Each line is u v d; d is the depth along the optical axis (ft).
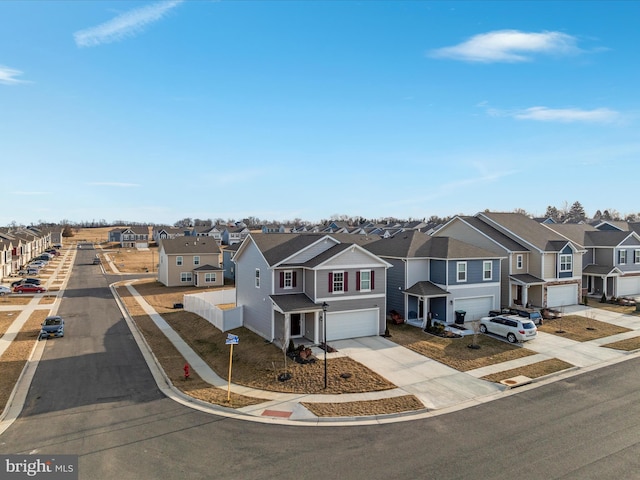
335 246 97.19
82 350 90.68
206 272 189.88
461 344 87.20
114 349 91.56
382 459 43.86
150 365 80.38
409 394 62.18
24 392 66.03
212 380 71.61
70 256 342.64
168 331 107.86
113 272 248.32
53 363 81.41
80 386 68.69
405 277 108.78
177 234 449.89
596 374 70.79
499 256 113.39
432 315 110.42
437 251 109.91
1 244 221.25
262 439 48.96
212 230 472.85
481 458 43.86
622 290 143.13
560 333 96.12
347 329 91.97
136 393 65.41
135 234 440.04
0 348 91.04
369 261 93.91
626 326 102.63
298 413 56.44
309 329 92.89
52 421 55.01
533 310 110.32
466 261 108.27
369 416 55.06
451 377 69.10
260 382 69.15
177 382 69.77
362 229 387.55
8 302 150.71
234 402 60.80
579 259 129.90
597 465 42.32
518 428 51.01
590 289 145.38
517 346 86.17
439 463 42.86
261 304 97.50
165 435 50.34
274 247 101.65
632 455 44.24
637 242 147.95
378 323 94.53
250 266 105.29
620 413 55.06
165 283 193.57
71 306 143.64
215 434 50.44
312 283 89.92
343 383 66.80
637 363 76.13
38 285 178.50
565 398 60.54
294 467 42.39
